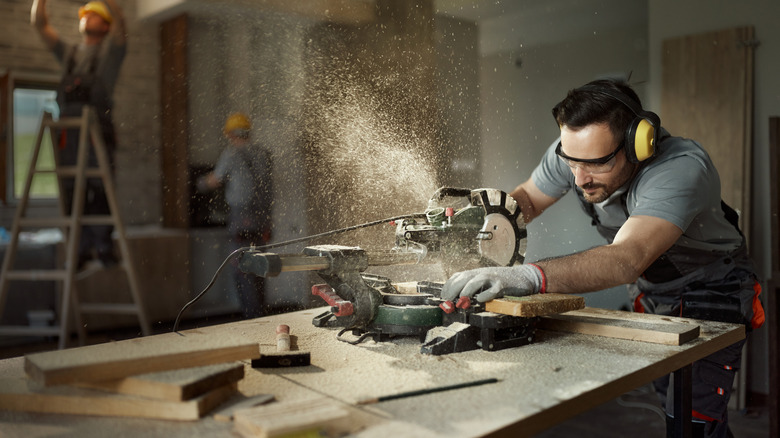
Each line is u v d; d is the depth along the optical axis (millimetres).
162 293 4957
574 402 866
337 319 1257
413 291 1453
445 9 3961
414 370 1021
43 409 850
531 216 1886
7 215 4828
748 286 1668
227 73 4816
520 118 4469
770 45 3109
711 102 3279
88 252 4445
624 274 1262
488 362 1067
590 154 1363
